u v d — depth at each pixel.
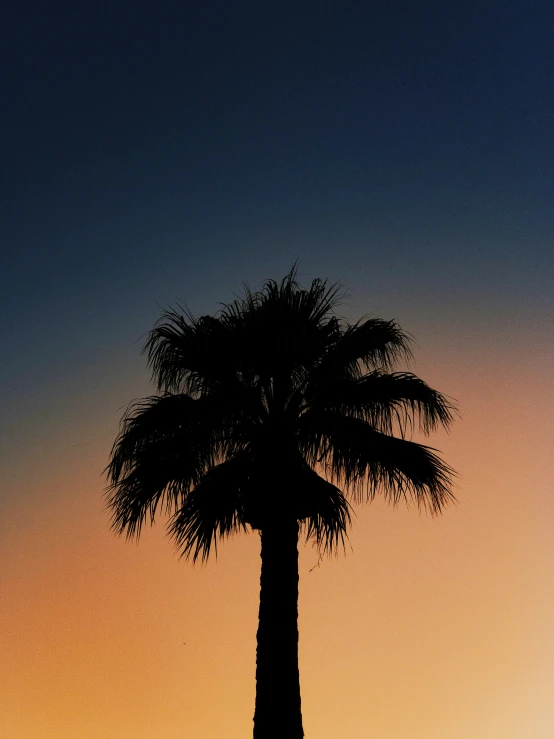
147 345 12.77
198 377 12.58
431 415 12.48
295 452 11.86
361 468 11.67
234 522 11.80
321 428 11.85
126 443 12.11
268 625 11.27
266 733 10.85
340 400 12.11
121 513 11.98
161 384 12.77
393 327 12.82
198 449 11.95
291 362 12.22
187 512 11.51
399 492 12.00
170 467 11.88
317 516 11.55
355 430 11.73
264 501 11.55
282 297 12.46
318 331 12.29
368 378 12.30
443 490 12.11
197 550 11.40
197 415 11.89
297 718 10.98
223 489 11.55
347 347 12.38
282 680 11.05
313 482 11.62
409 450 12.03
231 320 12.33
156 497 11.96
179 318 12.62
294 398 12.29
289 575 11.46
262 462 11.63
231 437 12.13
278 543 11.55
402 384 12.28
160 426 12.02
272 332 12.06
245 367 12.39
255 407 12.30
